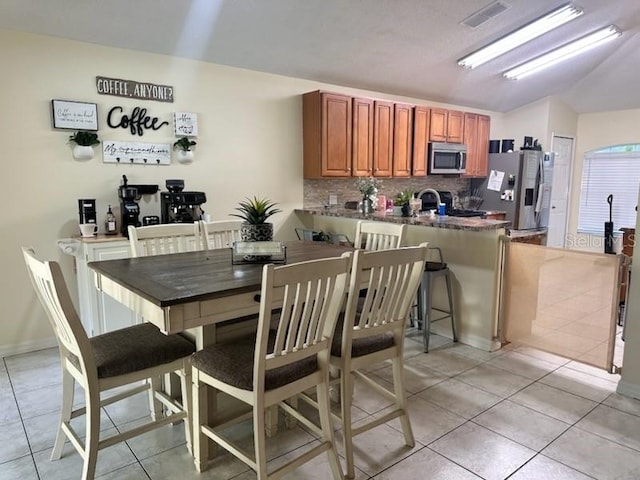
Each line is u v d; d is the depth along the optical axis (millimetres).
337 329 2082
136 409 2488
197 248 2918
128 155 3605
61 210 3357
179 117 3836
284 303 1582
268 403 1636
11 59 3059
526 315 3199
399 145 5109
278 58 4090
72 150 3352
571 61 5297
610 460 2031
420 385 2766
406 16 3695
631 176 6395
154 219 3518
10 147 3117
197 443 1933
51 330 3406
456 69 4930
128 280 1871
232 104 4160
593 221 6805
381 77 4836
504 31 4195
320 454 1953
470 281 3400
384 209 4621
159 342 1952
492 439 2195
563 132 6578
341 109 4551
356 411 2459
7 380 2828
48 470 1961
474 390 2701
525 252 3150
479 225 3232
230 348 1883
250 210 2316
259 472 1616
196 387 1882
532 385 2768
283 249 2355
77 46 3297
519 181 5809
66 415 1983
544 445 2145
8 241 3182
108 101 3473
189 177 3971
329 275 1655
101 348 1869
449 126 5602
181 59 3811
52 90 3230
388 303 1980
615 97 6098
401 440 2188
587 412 2447
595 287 2809
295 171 4707
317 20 3559
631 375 2611
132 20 3186
